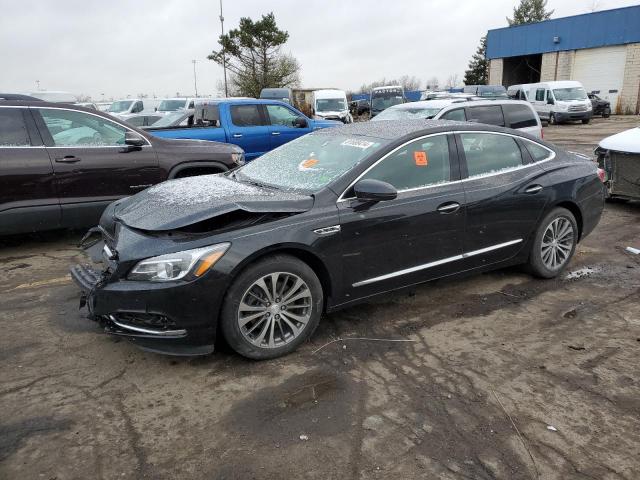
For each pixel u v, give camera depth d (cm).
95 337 389
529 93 2936
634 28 3450
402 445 270
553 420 291
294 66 4162
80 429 284
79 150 602
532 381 330
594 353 366
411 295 469
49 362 353
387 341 383
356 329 401
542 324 412
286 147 482
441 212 415
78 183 602
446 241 425
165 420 291
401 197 399
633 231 689
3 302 455
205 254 320
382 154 398
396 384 326
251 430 282
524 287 489
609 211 804
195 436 278
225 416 295
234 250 328
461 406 303
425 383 328
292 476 249
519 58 4384
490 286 491
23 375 337
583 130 2408
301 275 354
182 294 316
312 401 308
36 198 579
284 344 356
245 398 312
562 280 509
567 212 504
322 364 350
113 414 297
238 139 1013
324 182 386
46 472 251
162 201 376
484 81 6825
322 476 249
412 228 401
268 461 259
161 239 330
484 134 462
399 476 249
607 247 621
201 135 973
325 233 360
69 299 462
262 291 344
